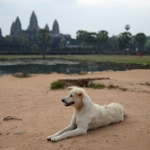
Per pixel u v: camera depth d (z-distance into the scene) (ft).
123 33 307.58
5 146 16.29
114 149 14.83
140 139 16.37
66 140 16.49
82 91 17.84
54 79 61.87
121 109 21.15
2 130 19.93
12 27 524.11
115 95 35.04
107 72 79.00
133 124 19.76
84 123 17.62
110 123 20.03
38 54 319.47
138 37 318.45
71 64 170.19
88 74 74.49
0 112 27.14
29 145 16.15
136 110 25.07
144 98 31.83
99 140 16.35
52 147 15.46
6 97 37.32
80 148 15.03
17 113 26.21
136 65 124.26
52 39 338.95
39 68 138.82
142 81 49.88
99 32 335.88
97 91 39.40
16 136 18.17
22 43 335.06
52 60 219.00
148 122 20.10
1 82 58.75
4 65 158.92
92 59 202.69
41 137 17.66
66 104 17.69
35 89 45.60
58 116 23.79
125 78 59.00
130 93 35.88
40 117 23.75
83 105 17.99
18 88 47.55
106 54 323.98
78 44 406.41
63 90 42.22
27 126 20.79
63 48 357.20
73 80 45.50
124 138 16.62
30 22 531.09
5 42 336.08
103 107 19.95
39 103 31.40
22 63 178.60
